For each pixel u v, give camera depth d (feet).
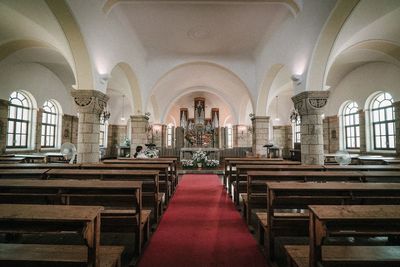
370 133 35.19
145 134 34.76
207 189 21.80
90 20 18.81
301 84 20.68
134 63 29.32
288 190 8.46
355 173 11.57
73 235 10.65
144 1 20.30
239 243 10.44
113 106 57.11
